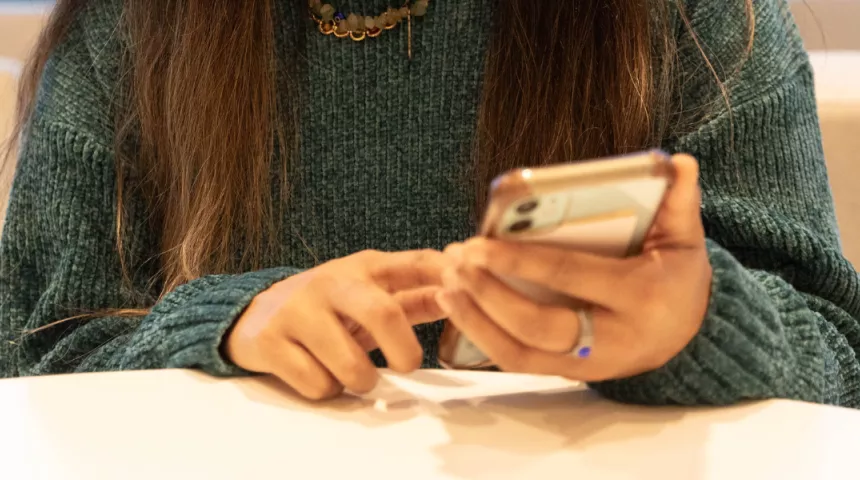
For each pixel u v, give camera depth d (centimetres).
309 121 130
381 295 91
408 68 128
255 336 94
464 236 130
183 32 128
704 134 121
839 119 173
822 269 117
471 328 84
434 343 128
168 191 134
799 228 117
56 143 133
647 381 88
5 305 136
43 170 134
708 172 122
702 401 89
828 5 203
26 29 235
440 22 127
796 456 83
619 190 76
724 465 82
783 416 87
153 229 138
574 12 121
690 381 88
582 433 86
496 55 124
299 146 130
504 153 123
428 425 87
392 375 96
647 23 122
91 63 138
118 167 132
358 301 91
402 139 129
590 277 81
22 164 140
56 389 92
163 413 89
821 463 82
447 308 84
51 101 137
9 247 137
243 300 99
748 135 122
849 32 203
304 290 94
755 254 120
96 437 85
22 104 148
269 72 128
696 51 128
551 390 92
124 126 135
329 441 85
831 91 180
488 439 85
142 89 134
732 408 89
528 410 89
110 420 88
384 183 130
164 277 133
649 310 83
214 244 125
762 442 84
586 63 121
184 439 85
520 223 77
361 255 97
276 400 91
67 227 130
